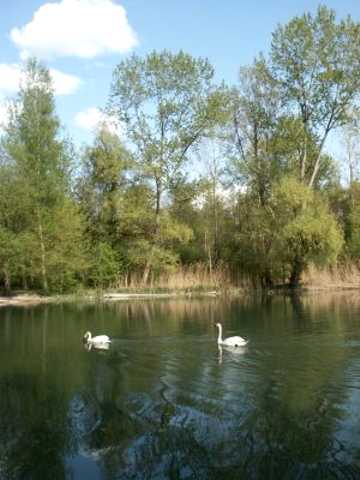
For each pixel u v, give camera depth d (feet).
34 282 158.81
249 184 162.81
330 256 149.28
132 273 163.73
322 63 151.64
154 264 159.22
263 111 159.43
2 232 139.13
